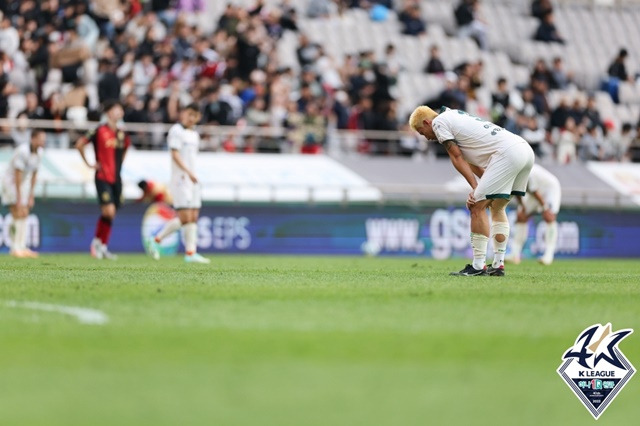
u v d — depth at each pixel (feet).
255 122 292.81
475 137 138.92
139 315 88.94
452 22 377.50
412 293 112.78
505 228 147.64
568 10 403.34
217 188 274.57
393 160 302.66
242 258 237.86
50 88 280.92
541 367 67.26
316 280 135.44
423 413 53.06
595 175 319.27
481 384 61.26
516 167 138.92
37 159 227.61
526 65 380.37
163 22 311.88
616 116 367.86
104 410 52.49
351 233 284.41
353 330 80.94
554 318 91.35
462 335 79.05
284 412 52.60
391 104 308.60
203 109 287.69
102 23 294.46
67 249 263.70
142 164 274.57
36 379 60.54
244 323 84.38
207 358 67.56
